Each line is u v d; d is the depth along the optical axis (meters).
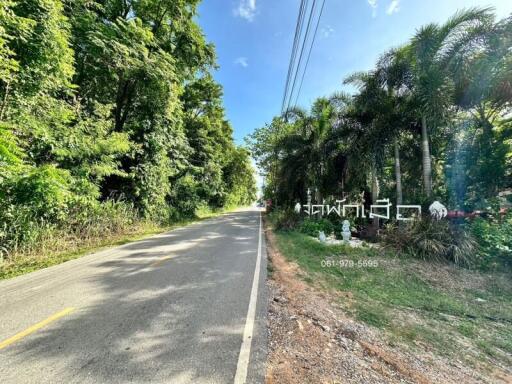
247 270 6.32
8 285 5.13
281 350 3.02
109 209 11.84
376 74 10.33
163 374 2.52
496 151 10.61
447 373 3.00
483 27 8.41
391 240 8.75
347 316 4.21
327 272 6.58
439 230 8.05
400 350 3.35
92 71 12.45
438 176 12.01
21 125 7.52
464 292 5.80
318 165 14.84
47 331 3.31
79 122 10.51
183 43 16.50
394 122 10.22
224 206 39.53
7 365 2.62
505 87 9.07
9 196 6.97
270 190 29.45
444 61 9.11
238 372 2.58
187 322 3.60
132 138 14.90
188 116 24.89
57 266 6.58
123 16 14.02
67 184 8.98
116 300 4.35
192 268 6.38
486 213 8.80
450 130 10.80
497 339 3.96
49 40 7.47
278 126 22.09
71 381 2.40
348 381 2.58
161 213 17.41
